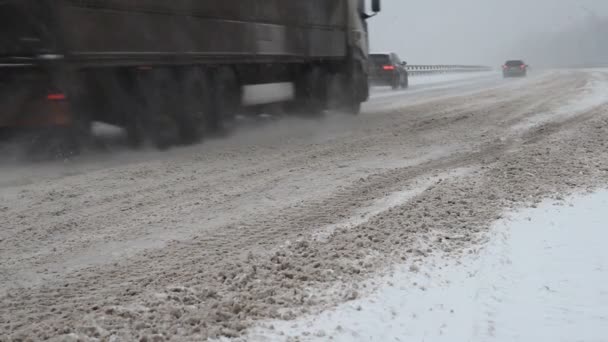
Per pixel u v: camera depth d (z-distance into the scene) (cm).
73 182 763
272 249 497
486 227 529
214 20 1131
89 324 353
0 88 850
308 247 490
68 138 890
